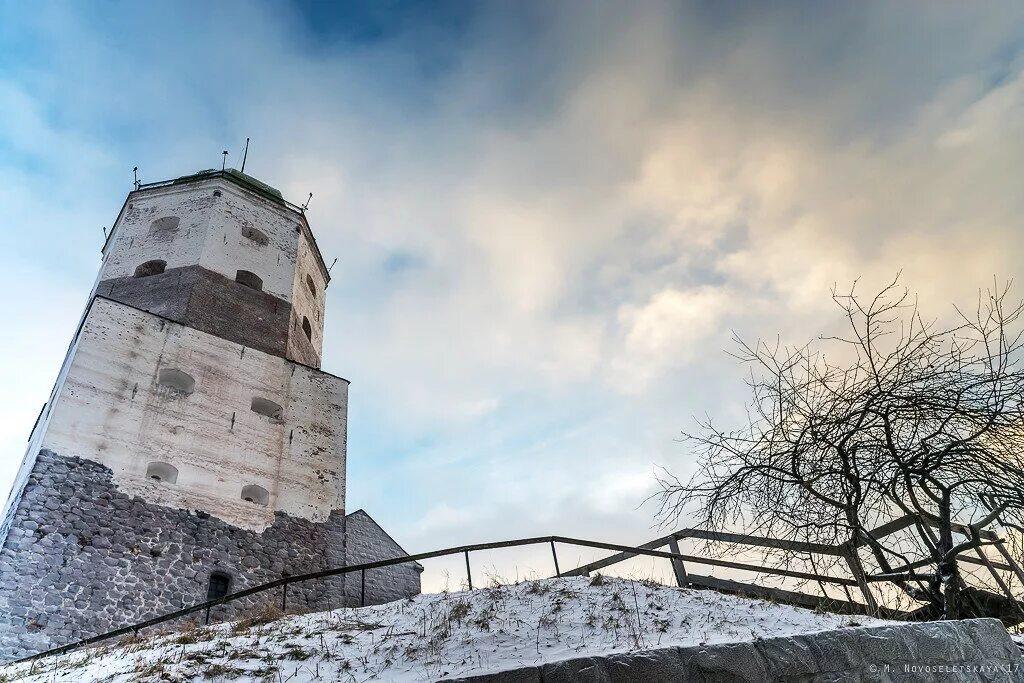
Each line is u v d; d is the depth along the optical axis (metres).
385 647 7.61
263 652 7.71
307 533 18.88
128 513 15.89
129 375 18.34
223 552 16.83
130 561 15.23
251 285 23.78
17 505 14.80
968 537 7.96
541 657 6.81
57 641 13.35
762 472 8.65
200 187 25.58
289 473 19.73
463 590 9.74
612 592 8.75
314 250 27.92
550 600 8.58
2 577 13.52
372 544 22.70
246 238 24.75
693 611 8.05
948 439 8.04
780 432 8.56
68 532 14.83
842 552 8.44
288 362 22.44
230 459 18.70
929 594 8.06
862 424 8.24
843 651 5.51
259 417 20.31
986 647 5.94
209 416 19.12
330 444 21.39
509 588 9.31
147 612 14.77
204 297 21.70
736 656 5.34
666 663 5.24
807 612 7.99
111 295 21.80
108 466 16.30
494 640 7.46
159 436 17.70
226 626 10.04
